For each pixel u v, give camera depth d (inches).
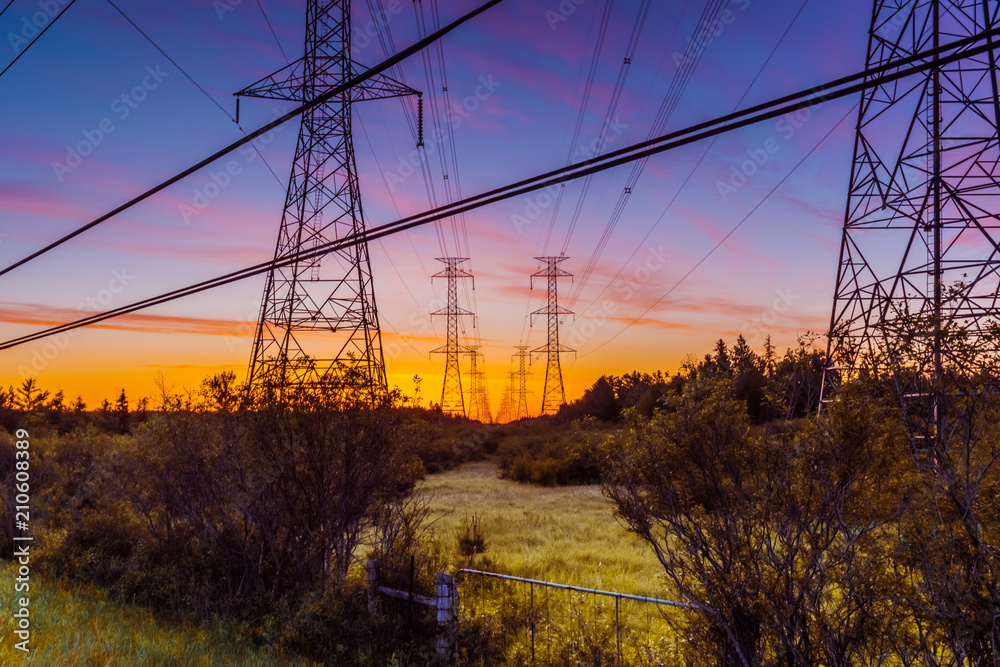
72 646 260.1
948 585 188.7
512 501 968.9
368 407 386.9
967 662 193.8
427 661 296.4
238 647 308.7
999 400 194.7
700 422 224.5
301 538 375.9
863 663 201.5
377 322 1109.7
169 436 403.5
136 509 447.2
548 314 2423.7
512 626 326.3
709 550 225.8
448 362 2369.6
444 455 1761.8
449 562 418.3
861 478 204.2
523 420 2682.1
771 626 209.5
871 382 209.9
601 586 421.7
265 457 375.2
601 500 959.0
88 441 644.1
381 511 388.5
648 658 270.8
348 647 311.6
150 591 373.4
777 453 216.8
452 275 2405.3
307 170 1128.8
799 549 209.9
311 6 1137.4
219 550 382.6
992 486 190.4
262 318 1091.3
